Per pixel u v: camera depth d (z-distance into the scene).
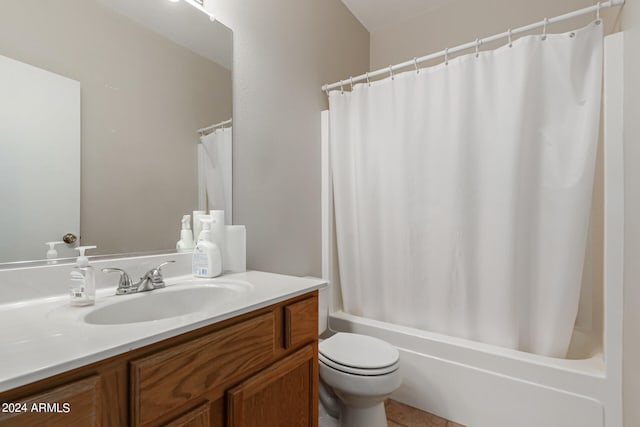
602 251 1.42
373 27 2.64
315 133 2.00
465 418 1.49
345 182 1.99
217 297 1.06
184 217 1.23
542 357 1.39
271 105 1.65
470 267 1.59
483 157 1.55
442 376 1.56
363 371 1.22
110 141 1.02
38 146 0.87
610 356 1.23
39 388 0.47
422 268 1.74
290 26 1.80
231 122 1.42
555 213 1.40
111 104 1.02
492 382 1.43
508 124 1.46
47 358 0.50
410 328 1.75
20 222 0.83
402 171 1.77
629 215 1.16
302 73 1.89
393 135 1.81
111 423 0.55
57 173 0.90
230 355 0.75
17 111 0.83
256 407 0.81
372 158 1.89
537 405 1.33
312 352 1.02
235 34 1.45
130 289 0.95
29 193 0.85
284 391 0.91
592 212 1.76
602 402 1.23
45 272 0.87
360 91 1.91
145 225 1.11
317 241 2.01
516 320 1.48
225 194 1.39
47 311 0.77
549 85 1.40
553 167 1.40
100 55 0.99
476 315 1.60
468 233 1.59
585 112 1.33
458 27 2.31
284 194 1.73
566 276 1.38
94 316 0.78
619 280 1.24
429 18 2.43
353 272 2.00
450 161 1.62
